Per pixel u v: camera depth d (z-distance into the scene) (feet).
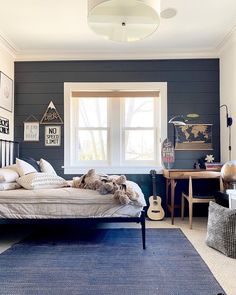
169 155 13.17
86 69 13.64
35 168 11.02
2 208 8.70
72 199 8.75
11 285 6.17
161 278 6.50
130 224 11.59
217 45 12.62
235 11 9.66
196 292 5.84
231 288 6.01
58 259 7.69
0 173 9.27
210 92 13.48
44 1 8.98
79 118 14.08
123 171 13.48
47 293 5.82
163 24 10.52
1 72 12.16
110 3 6.26
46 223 8.75
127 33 7.66
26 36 11.64
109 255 7.99
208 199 11.05
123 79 13.56
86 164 13.93
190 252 8.20
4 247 8.78
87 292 5.85
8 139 12.92
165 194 13.35
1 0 8.88
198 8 9.43
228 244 7.87
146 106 14.01
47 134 13.60
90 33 11.37
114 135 13.78
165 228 10.96
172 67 13.55
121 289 5.98
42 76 13.69
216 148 13.42
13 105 13.57
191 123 13.46
